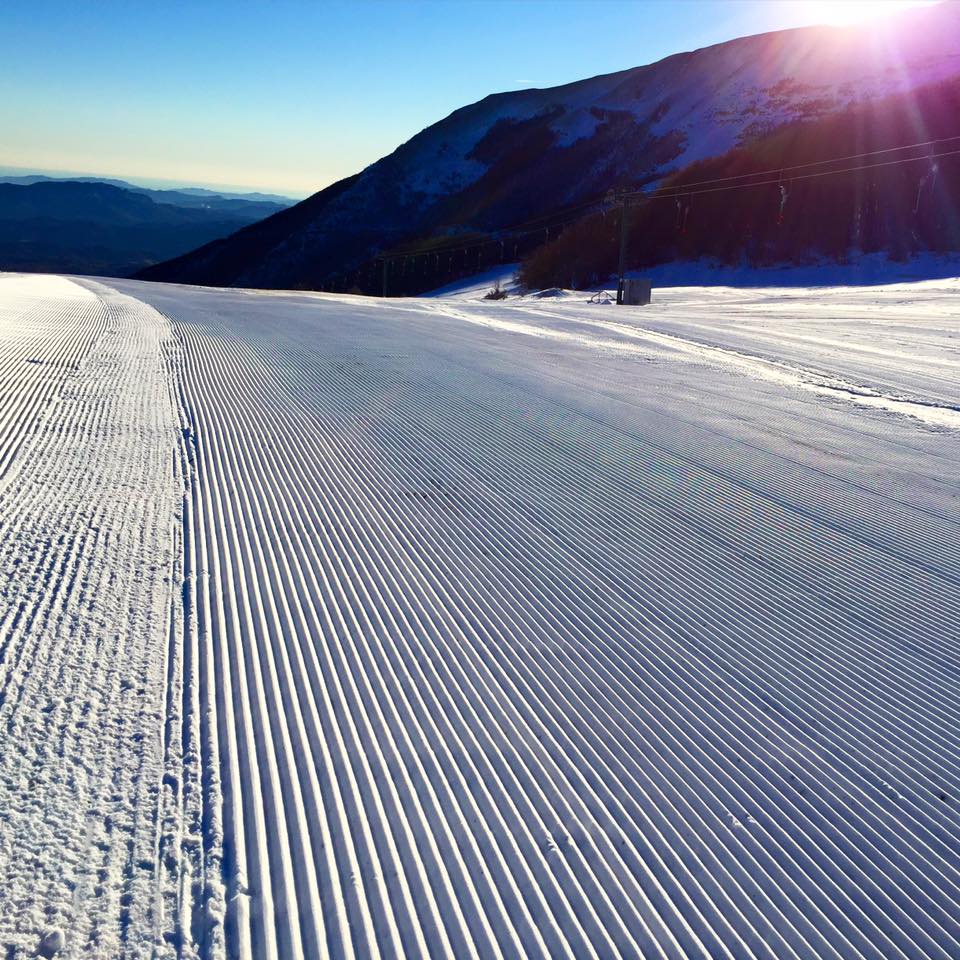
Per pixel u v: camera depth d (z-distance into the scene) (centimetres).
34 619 587
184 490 895
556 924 369
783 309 3366
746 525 901
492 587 713
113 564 693
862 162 7375
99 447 1018
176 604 638
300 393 1455
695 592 727
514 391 1583
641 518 908
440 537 820
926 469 1149
